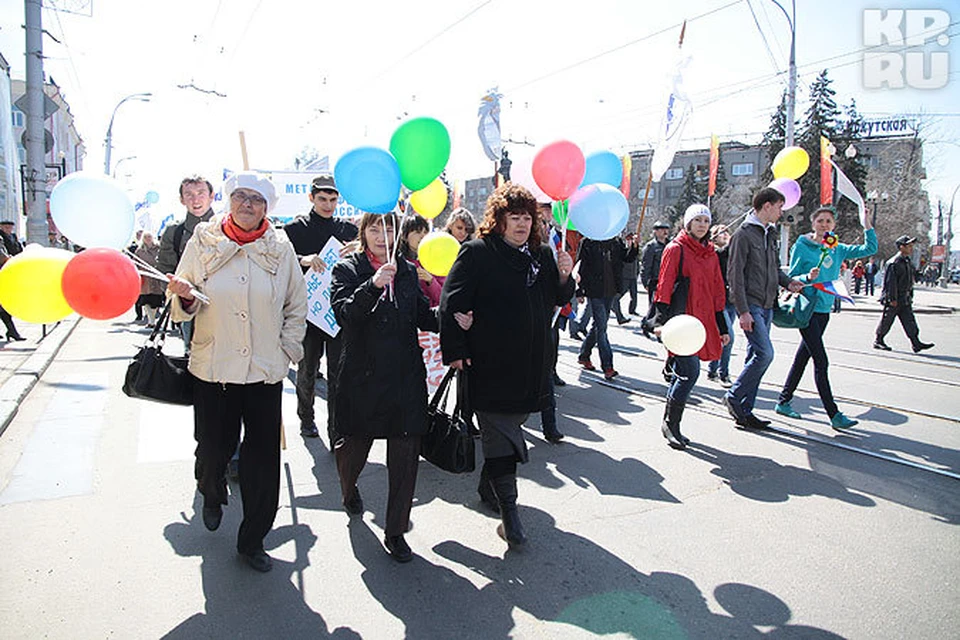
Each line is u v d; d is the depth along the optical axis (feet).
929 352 31.94
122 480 13.29
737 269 16.38
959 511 12.07
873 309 65.62
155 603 8.87
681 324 14.48
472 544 10.85
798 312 16.78
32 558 10.04
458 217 17.13
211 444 10.14
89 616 8.52
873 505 12.34
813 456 15.11
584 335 35.40
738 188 170.50
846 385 22.81
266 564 9.80
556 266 11.48
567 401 20.51
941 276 156.97
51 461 14.33
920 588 9.37
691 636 8.25
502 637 8.23
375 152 10.23
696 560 10.25
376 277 9.86
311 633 8.25
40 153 38.50
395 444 10.25
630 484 13.47
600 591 9.34
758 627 8.43
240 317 9.59
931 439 16.33
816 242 17.70
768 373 25.39
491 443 10.88
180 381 10.09
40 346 28.27
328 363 14.51
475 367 10.77
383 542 10.86
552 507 12.35
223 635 8.18
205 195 14.52
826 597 9.14
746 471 14.19
